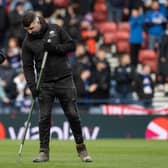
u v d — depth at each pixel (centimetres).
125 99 5203
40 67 2827
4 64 5291
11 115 5047
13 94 5244
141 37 6103
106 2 6862
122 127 5078
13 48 5634
